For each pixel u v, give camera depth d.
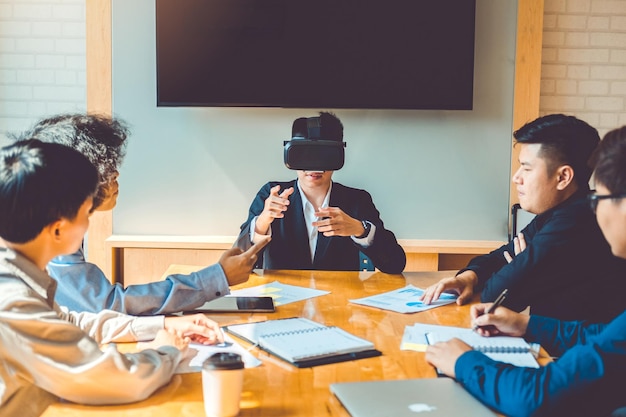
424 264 3.75
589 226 2.04
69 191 1.35
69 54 3.91
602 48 3.87
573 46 3.87
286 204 2.52
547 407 1.29
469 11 3.66
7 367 1.34
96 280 1.88
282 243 2.75
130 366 1.33
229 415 1.27
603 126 3.91
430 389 1.38
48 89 3.92
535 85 3.74
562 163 2.11
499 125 3.78
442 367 1.47
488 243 3.77
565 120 2.12
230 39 3.67
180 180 3.81
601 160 1.36
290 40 3.67
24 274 1.38
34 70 3.91
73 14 3.89
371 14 3.66
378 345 1.68
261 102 3.71
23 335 1.30
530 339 1.73
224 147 3.79
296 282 2.34
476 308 1.86
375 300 2.12
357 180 3.81
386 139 3.78
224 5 3.65
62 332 1.32
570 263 2.04
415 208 3.82
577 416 1.32
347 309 2.01
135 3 3.71
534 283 2.07
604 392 1.31
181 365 1.53
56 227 1.37
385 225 3.83
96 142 1.75
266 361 1.56
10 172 1.32
